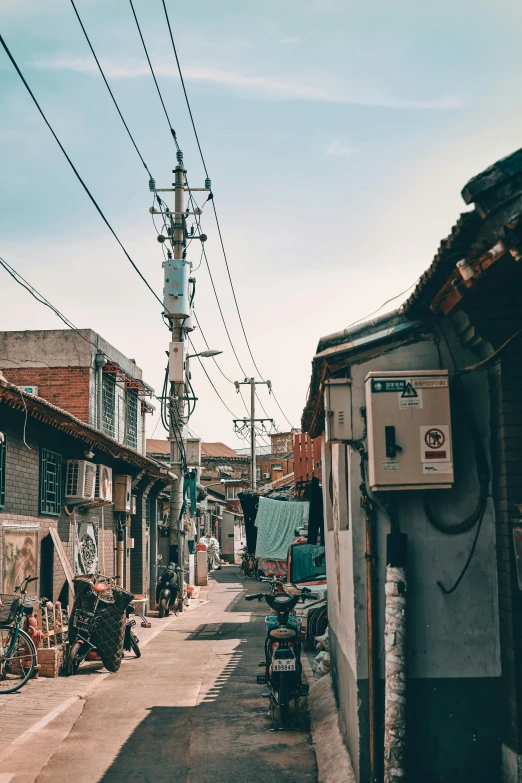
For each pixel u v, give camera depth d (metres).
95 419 20.28
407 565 5.68
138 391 24.08
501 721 5.54
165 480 22.09
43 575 12.94
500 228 4.40
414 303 5.75
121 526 18.61
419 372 5.67
